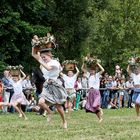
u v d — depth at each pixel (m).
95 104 16.03
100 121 16.05
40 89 20.09
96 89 16.28
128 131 12.20
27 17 33.22
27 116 20.36
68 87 21.12
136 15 54.03
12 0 31.45
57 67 13.14
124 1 54.19
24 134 11.47
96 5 46.16
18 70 19.47
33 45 12.90
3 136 11.03
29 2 32.03
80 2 37.31
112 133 11.66
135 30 53.22
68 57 38.16
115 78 30.34
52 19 34.84
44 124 14.69
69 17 37.31
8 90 24.22
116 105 29.91
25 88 25.33
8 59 32.38
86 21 38.22
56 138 10.52
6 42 31.28
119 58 51.59
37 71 20.02
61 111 13.30
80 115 21.27
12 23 30.58
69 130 12.52
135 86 18.91
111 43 52.22
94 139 10.31
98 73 16.45
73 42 37.88
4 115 21.17
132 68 19.14
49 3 35.12
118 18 52.28
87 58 16.72
